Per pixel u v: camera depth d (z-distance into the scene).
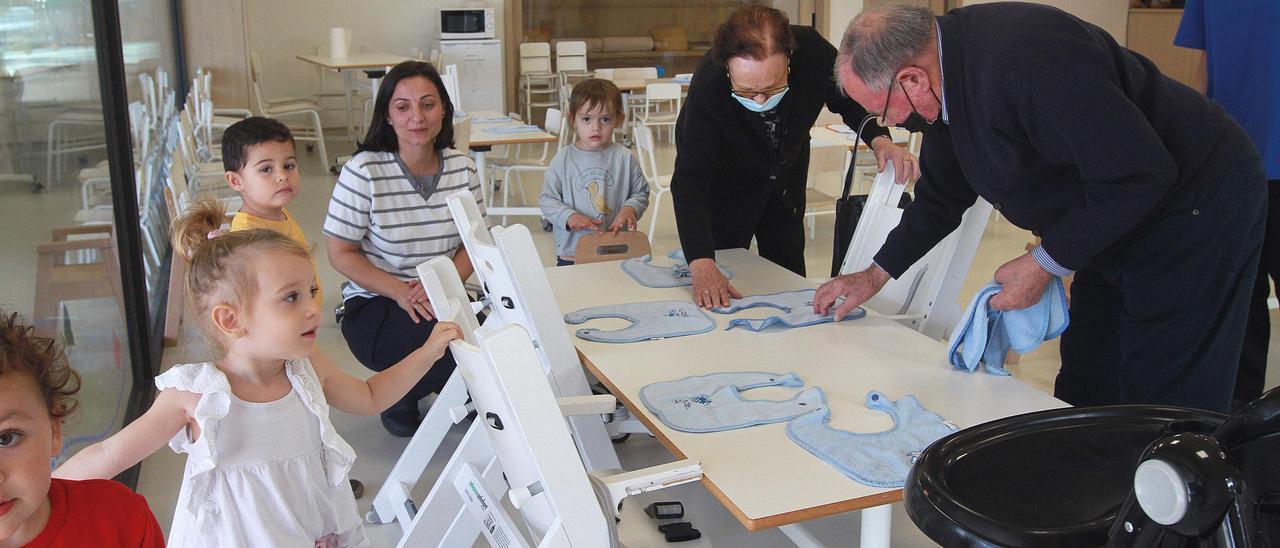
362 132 8.85
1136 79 1.97
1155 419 1.25
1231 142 2.05
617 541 1.53
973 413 1.87
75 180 2.79
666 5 11.87
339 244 3.08
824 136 5.84
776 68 2.49
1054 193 2.00
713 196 3.13
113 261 3.34
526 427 1.39
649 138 5.62
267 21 9.73
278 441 1.73
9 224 2.05
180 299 4.16
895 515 2.69
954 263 2.63
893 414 1.84
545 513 1.58
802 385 2.00
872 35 1.96
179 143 5.20
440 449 3.15
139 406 3.28
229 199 5.07
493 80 10.03
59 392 1.15
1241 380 3.25
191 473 1.66
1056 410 1.29
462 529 2.18
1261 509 0.84
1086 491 1.15
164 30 7.29
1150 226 2.05
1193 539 0.86
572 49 10.84
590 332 2.30
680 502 2.75
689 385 1.99
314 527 1.79
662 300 2.60
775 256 3.44
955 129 2.00
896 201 2.87
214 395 1.64
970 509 1.08
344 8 9.97
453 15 9.81
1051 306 2.02
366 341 3.13
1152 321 2.12
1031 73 1.82
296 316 1.68
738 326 2.38
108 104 3.40
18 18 2.20
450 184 3.18
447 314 1.76
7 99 2.07
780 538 2.60
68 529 1.21
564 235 4.01
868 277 2.43
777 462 1.67
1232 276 2.08
